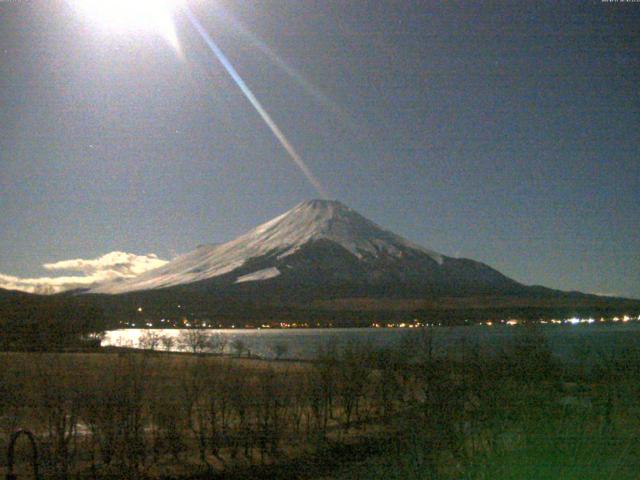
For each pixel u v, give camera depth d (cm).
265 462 1889
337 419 2445
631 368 1408
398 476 1130
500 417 1138
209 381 2339
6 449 1877
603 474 1008
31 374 2714
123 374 2486
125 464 1858
